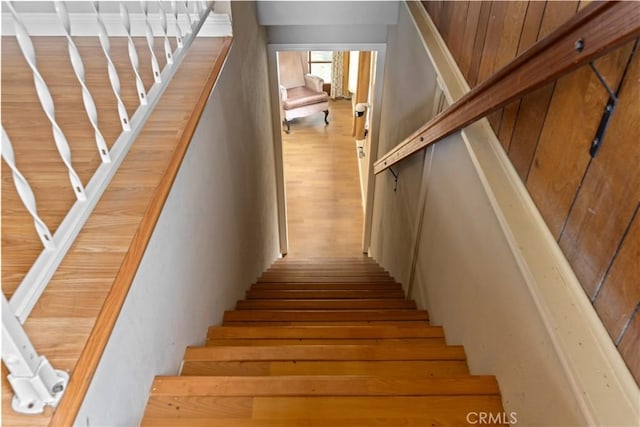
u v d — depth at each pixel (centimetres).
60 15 82
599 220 87
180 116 142
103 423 91
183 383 121
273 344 171
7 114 148
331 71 784
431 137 178
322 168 604
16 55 188
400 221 290
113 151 102
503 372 121
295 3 305
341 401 120
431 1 231
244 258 265
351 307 234
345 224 510
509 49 130
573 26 79
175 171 121
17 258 96
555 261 101
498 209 117
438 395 123
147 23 120
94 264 94
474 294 144
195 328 158
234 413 115
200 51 189
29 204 74
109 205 109
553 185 105
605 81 84
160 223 120
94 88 164
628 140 78
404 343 175
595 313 89
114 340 95
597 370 82
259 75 315
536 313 101
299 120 733
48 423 69
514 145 127
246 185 264
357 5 309
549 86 106
